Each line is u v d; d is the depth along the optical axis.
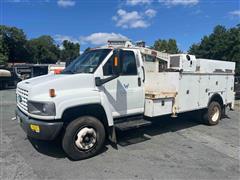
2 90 20.92
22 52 62.75
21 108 5.09
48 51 72.94
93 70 5.05
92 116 4.90
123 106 5.51
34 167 4.42
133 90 5.67
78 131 4.69
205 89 7.37
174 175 4.19
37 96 4.47
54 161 4.70
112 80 5.26
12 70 24.28
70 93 4.60
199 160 4.88
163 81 6.46
